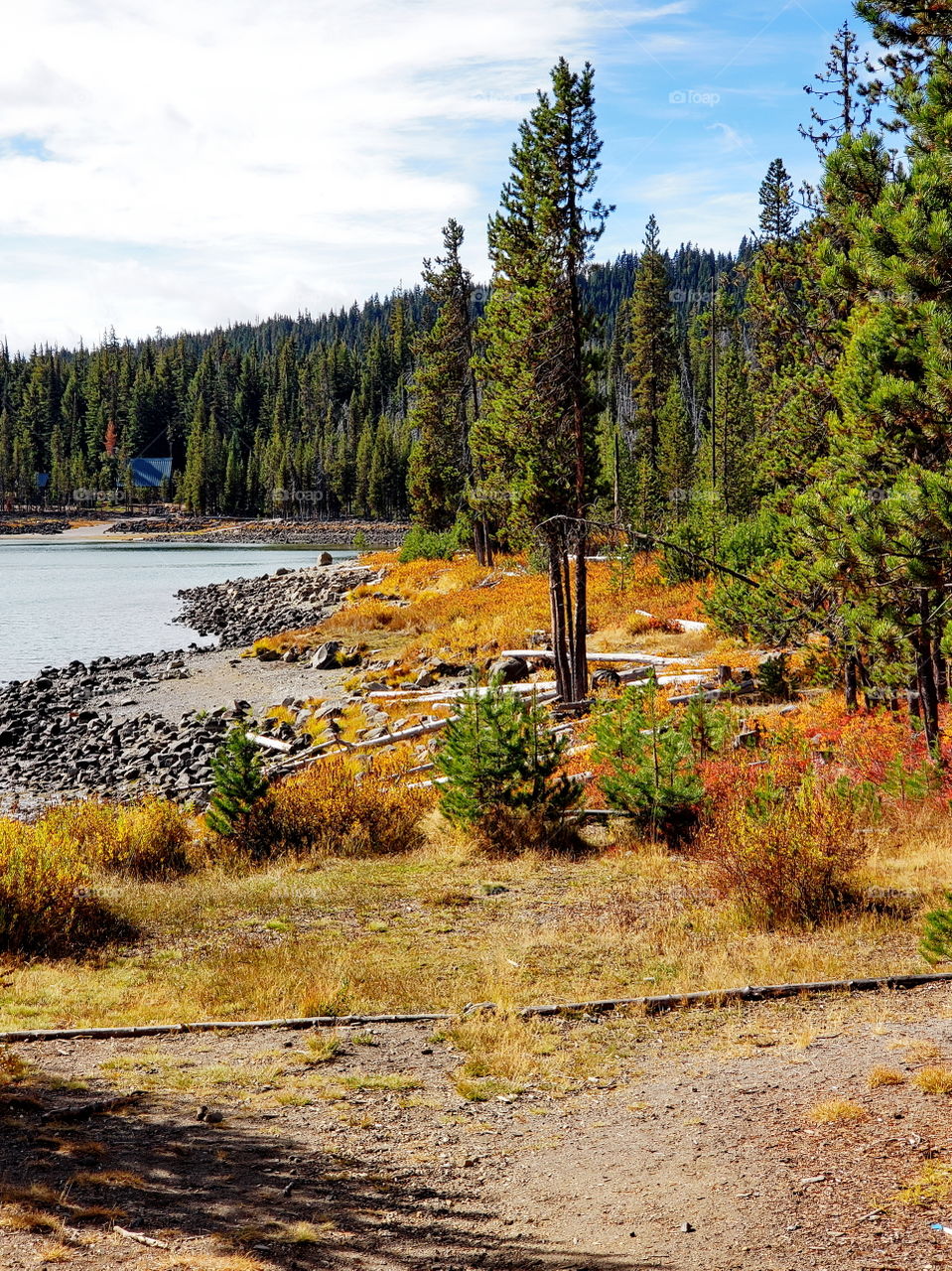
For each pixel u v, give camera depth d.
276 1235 4.79
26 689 35.16
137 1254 4.47
